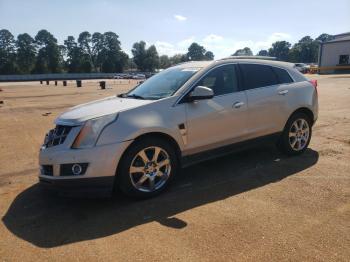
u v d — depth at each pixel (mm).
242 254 3285
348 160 6008
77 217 4223
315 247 3373
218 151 5328
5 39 121000
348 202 4348
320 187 4848
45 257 3369
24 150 7605
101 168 4258
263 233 3656
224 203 4441
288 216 4020
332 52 59031
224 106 5266
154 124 4570
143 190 4609
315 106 6484
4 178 5762
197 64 5582
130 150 4449
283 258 3203
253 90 5676
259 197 4586
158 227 3881
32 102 19125
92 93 25953
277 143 6270
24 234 3846
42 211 4430
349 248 3342
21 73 116875
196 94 4836
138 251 3404
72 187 4242
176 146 4887
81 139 4277
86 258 3320
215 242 3514
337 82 28281
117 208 4430
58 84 51281
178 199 4637
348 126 8938
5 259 3361
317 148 6809
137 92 5480
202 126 5051
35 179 5680
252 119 5617
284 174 5414
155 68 139625
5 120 12156
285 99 5996
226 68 5512
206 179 5340
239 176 5406
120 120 4430
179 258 3258
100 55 135625
